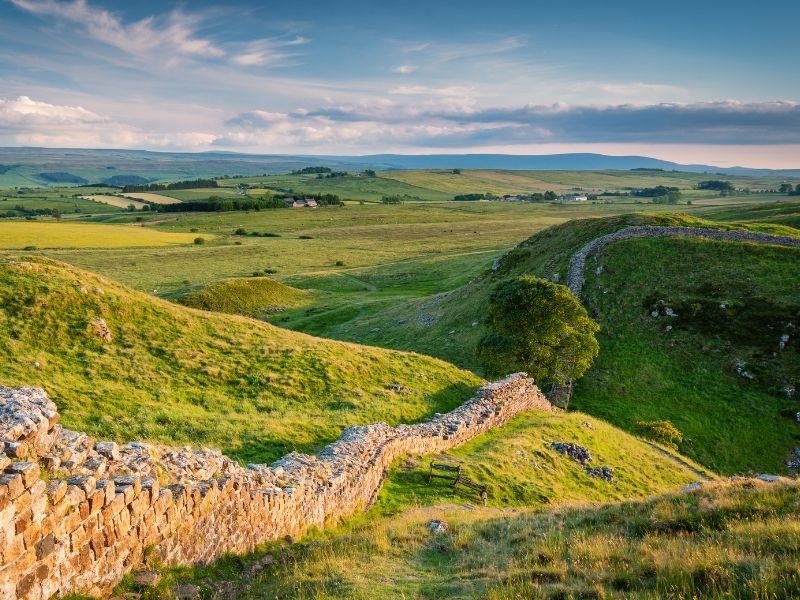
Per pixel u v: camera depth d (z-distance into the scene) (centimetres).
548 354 4769
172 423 2533
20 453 977
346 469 2225
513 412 3962
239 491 1564
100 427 2353
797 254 6262
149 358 3216
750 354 5291
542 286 4934
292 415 2914
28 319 3150
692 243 6731
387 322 7900
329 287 11138
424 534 1808
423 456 2858
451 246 16462
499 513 2162
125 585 1142
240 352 3603
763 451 4500
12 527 880
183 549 1332
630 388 5234
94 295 3547
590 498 2942
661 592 1102
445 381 4069
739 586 1061
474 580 1330
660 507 1686
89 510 1058
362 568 1474
